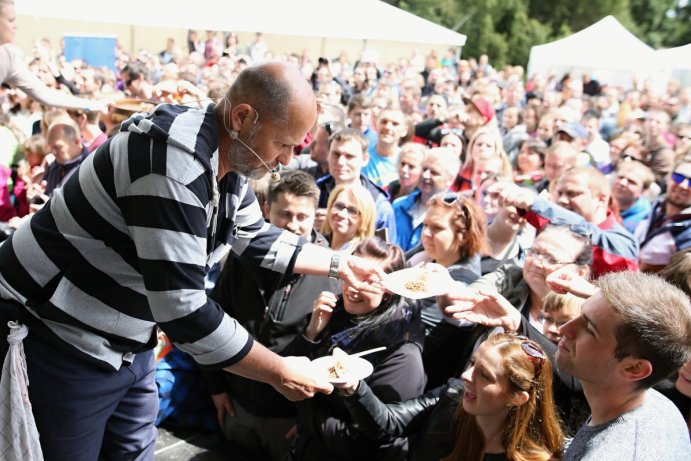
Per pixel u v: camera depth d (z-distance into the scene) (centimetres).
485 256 308
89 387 179
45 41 994
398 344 230
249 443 277
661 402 138
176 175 155
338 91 953
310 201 286
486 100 621
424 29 1292
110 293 172
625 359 129
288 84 161
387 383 225
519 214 305
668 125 709
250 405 271
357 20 1209
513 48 2988
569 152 448
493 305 223
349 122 623
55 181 423
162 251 155
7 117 575
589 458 129
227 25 1050
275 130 163
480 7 3003
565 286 203
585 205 332
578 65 1474
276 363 172
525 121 798
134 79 734
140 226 156
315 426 234
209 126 163
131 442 207
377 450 228
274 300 266
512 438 184
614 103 1123
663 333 125
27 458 175
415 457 212
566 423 208
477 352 191
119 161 159
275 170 175
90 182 164
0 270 177
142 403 204
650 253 366
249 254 213
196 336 162
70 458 185
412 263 317
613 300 130
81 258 168
